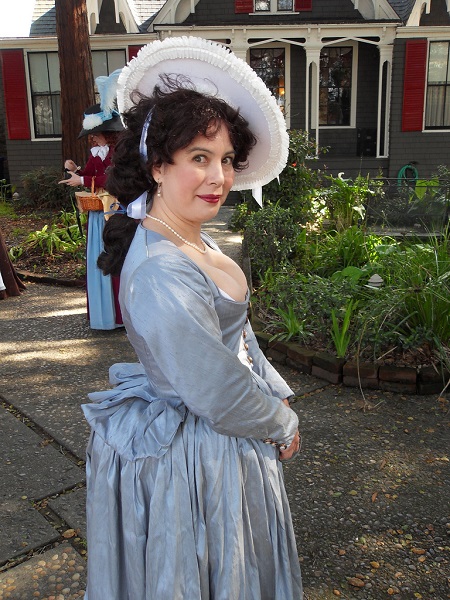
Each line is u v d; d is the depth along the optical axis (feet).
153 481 4.37
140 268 4.09
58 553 7.49
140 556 4.42
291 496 8.55
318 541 7.66
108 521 4.60
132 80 4.80
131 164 4.50
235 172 5.40
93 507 4.69
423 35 43.98
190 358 3.96
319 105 49.29
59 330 16.11
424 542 7.63
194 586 4.35
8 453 9.84
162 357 4.00
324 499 8.48
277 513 4.86
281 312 13.89
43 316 17.46
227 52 4.65
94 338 15.42
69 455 9.81
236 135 4.51
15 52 45.09
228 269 4.84
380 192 23.52
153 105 4.35
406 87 44.73
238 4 46.06
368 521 8.02
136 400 4.87
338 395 11.64
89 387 12.36
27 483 9.00
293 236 18.31
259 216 17.81
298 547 7.55
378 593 6.83
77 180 14.76
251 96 4.81
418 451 9.65
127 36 44.73
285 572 4.96
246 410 4.23
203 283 4.24
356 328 12.88
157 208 4.57
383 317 12.67
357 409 11.07
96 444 4.75
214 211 4.46
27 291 20.51
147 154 4.34
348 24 43.21
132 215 4.48
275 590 4.95
